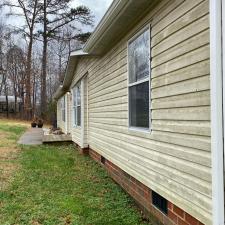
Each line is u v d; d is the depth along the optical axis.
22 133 20.59
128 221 4.70
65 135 15.05
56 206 5.31
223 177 2.90
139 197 5.29
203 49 3.21
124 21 5.41
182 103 3.67
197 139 3.34
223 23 2.88
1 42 38.66
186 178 3.58
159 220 4.44
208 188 3.12
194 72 3.39
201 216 3.25
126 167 5.96
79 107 12.19
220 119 2.91
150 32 4.68
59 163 9.23
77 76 12.61
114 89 6.84
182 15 3.66
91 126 10.09
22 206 5.30
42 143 14.34
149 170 4.76
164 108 4.19
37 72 40.19
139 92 5.27
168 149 4.07
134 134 5.46
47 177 7.41
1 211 5.08
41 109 35.06
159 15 4.34
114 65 6.83
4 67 40.12
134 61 5.48
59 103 25.50
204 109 3.20
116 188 6.46
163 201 4.34
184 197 3.63
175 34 3.84
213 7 2.94
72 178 7.35
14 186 6.51
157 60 4.42
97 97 8.84
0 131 20.12
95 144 9.34
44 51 33.75
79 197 5.84
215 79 2.93
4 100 42.16
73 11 32.00
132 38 5.55
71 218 4.79
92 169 8.35
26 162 9.27
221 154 2.90
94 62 9.24
